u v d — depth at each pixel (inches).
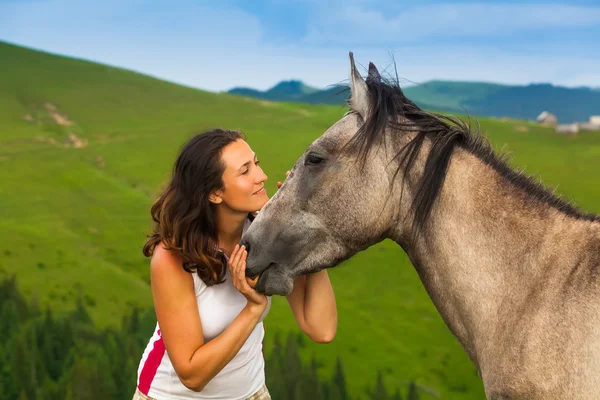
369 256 2320.4
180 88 5526.6
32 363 1550.2
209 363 111.2
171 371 120.0
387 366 1754.4
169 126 4320.9
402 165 115.7
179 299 113.7
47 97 4650.6
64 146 3713.1
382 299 2036.2
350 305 2000.5
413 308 2021.4
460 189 115.1
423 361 1772.9
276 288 117.8
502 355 107.7
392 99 116.6
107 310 1924.2
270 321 1934.1
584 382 98.3
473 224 114.0
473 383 1697.8
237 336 112.2
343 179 115.9
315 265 118.8
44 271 2102.6
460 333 118.1
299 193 117.6
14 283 1860.2
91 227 2571.4
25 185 2952.8
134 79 5521.7
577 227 109.7
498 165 116.6
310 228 117.3
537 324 104.6
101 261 2258.9
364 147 114.3
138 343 1737.2
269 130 4252.0
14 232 2384.4
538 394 102.3
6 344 1589.6
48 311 1737.2
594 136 4382.4
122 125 4271.7
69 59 5782.5
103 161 3481.8
